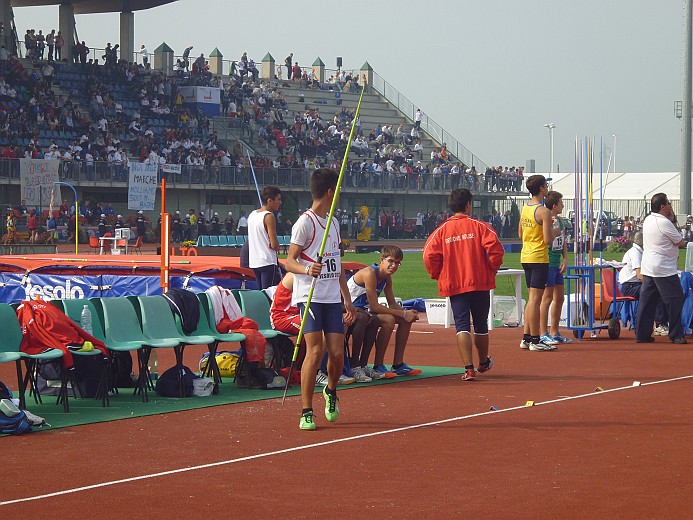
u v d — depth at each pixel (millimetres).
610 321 21016
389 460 9820
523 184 83625
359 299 15492
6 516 7855
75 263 22844
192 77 76688
